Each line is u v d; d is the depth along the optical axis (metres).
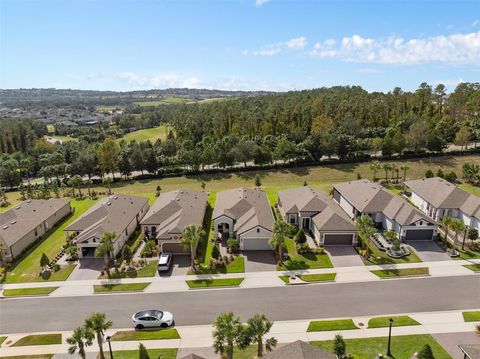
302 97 173.62
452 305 38.19
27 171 106.06
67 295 41.81
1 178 89.75
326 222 52.97
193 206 61.59
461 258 47.91
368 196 61.84
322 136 99.81
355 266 46.62
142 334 34.72
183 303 39.62
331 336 33.72
